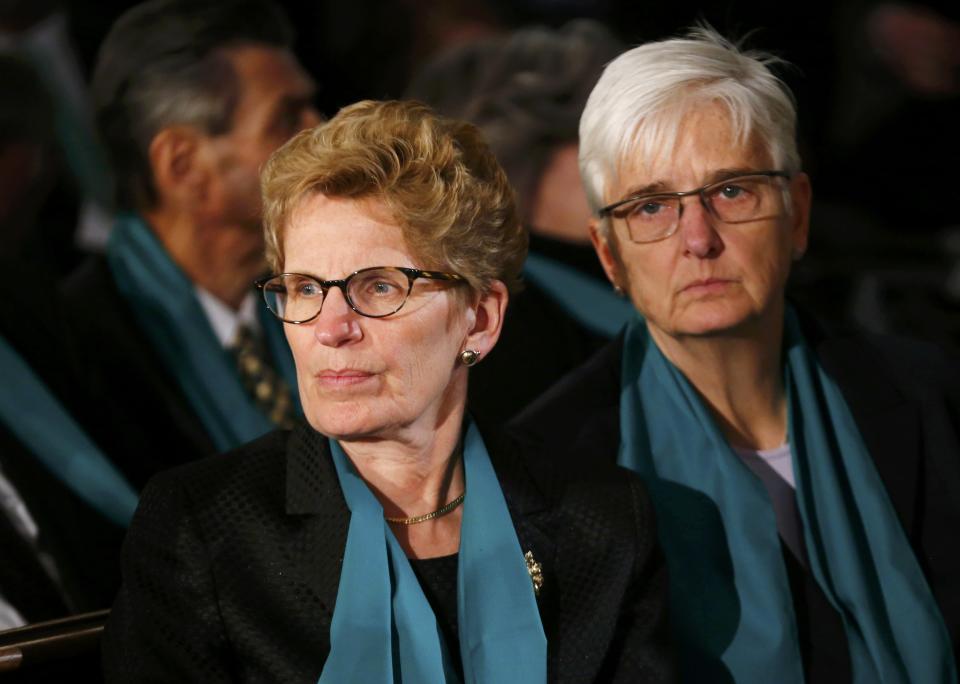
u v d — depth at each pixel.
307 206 5.86
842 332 8.22
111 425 10.12
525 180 11.30
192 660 5.91
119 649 5.95
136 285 10.74
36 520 9.04
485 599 6.11
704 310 7.15
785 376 7.84
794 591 7.43
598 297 10.92
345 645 5.77
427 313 5.85
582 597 6.40
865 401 7.80
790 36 19.38
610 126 7.23
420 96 11.77
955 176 19.56
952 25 19.12
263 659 5.93
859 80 19.64
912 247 17.22
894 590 7.27
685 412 7.52
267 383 11.07
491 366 9.95
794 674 7.07
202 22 10.74
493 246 6.07
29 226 11.71
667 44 7.28
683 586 7.20
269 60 10.95
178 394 10.55
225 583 5.98
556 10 17.67
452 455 6.36
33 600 8.66
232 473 6.25
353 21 17.62
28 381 9.59
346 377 5.80
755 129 7.18
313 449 6.24
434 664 5.87
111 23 14.44
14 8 13.72
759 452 7.75
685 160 7.11
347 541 5.95
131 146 10.80
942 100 19.39
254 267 11.21
